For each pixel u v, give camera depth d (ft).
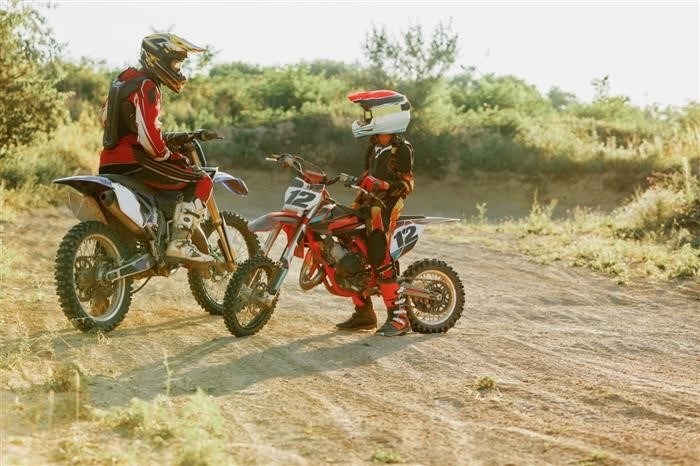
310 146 86.58
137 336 20.99
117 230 21.33
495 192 81.10
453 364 19.21
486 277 33.53
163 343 20.39
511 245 42.47
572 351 20.88
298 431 14.37
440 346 21.01
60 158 65.67
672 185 50.08
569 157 82.74
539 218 49.65
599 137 96.99
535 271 35.04
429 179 83.15
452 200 80.64
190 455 12.26
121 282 21.30
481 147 85.51
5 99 55.57
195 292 23.89
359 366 18.93
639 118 115.75
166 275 22.02
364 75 93.66
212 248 23.52
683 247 37.14
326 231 21.56
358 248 22.13
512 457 13.25
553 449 13.60
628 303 28.66
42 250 35.45
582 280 32.94
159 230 21.50
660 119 104.37
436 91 90.79
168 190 21.66
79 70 107.76
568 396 16.66
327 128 89.76
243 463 12.73
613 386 17.46
